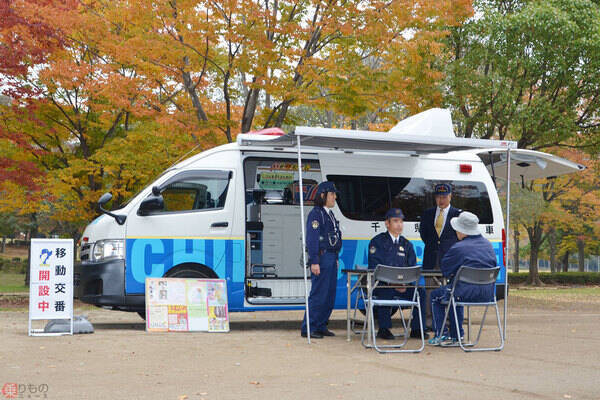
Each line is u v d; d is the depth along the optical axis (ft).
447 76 55.83
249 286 30.12
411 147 30.37
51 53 48.19
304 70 43.96
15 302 56.18
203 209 29.96
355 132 25.45
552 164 33.12
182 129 45.21
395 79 46.26
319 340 26.37
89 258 29.40
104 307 30.22
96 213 57.93
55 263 26.58
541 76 58.18
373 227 31.60
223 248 29.91
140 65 45.78
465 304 24.04
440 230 28.53
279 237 32.53
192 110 47.57
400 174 32.48
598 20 54.34
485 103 57.11
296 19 45.68
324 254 27.17
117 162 51.39
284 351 22.97
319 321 27.12
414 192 32.58
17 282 114.62
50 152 60.39
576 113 59.21
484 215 33.71
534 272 115.65
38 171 51.62
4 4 43.11
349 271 24.98
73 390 15.62
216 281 29.32
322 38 46.14
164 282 28.58
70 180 53.93
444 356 22.26
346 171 31.63
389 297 27.27
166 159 52.65
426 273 26.27
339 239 27.43
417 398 15.08
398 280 23.97
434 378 17.81
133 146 53.01
